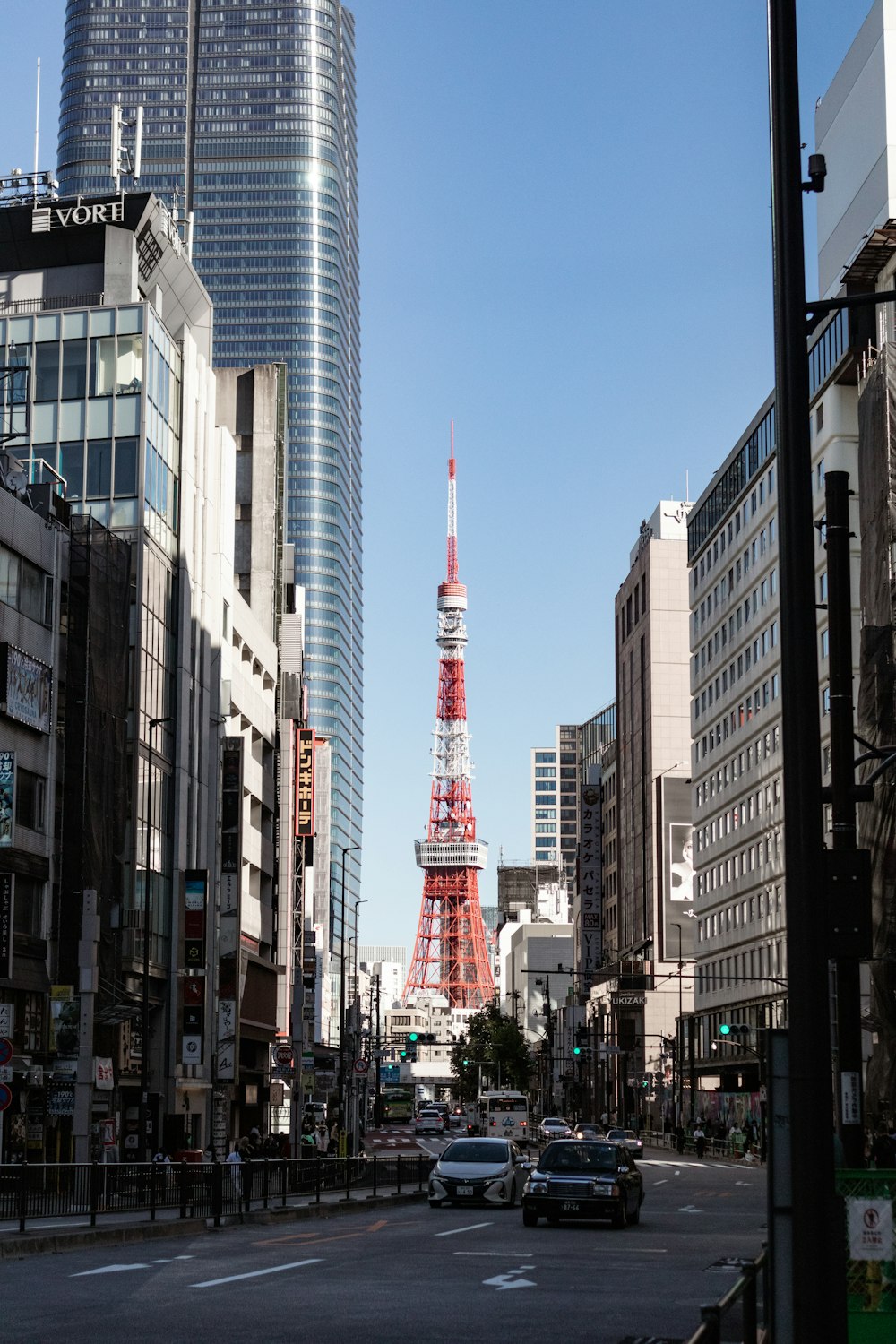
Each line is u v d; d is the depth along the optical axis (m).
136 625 68.19
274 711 105.25
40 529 58.25
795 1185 9.80
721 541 132.12
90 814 59.69
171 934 71.25
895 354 75.62
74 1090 53.84
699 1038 137.12
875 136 86.06
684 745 165.50
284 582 121.62
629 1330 17.09
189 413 76.75
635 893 172.00
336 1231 35.34
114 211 74.81
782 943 109.69
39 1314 17.17
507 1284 22.17
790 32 11.19
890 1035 69.12
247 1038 93.06
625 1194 37.69
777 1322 10.19
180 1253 27.80
